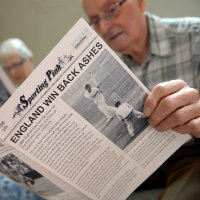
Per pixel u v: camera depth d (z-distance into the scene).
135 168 0.55
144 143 0.54
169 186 0.62
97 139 0.51
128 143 0.53
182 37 1.01
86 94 0.48
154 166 0.56
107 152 0.52
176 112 0.51
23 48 1.45
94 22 0.97
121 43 0.97
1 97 0.95
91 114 0.49
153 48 1.02
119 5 0.90
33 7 1.56
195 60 0.99
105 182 0.55
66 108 0.47
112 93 0.49
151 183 0.73
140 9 0.97
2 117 0.46
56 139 0.49
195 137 0.59
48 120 0.47
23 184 0.56
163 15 1.49
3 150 0.49
